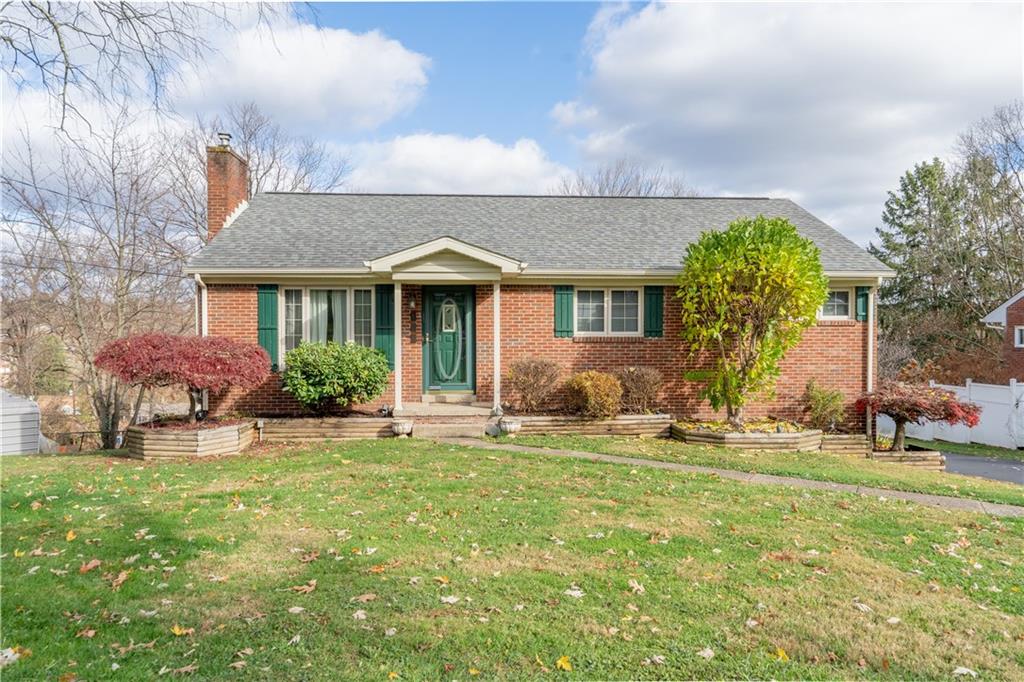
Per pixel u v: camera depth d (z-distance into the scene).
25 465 9.09
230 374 10.12
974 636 3.94
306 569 4.80
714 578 4.75
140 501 6.86
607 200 16.45
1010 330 24.06
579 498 7.10
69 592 4.35
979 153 27.23
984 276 28.19
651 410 12.75
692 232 14.43
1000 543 5.86
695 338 12.27
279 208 14.98
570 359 12.88
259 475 8.23
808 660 3.61
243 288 12.44
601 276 12.66
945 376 26.39
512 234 13.98
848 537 5.89
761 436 10.96
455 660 3.51
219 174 14.02
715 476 8.53
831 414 12.51
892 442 12.91
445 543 5.45
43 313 20.08
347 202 15.58
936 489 8.25
